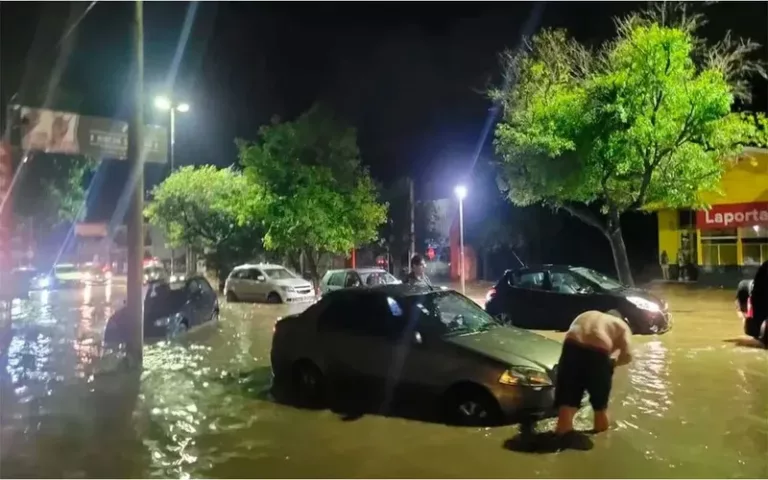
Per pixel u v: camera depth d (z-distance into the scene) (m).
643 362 11.86
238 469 6.78
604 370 7.55
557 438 7.45
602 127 17.17
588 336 7.56
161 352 14.26
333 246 27.53
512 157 18.86
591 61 19.91
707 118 16.72
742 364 11.62
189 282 18.27
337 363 9.26
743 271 26.98
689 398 9.27
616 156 17.27
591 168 17.66
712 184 18.06
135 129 12.12
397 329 8.94
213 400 9.83
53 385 11.09
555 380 7.88
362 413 8.79
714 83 16.88
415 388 8.44
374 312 9.25
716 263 28.19
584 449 7.09
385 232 35.16
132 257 12.30
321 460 6.98
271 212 26.70
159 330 16.05
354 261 33.91
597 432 7.64
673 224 29.42
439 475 6.43
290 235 26.91
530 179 18.91
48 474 6.72
